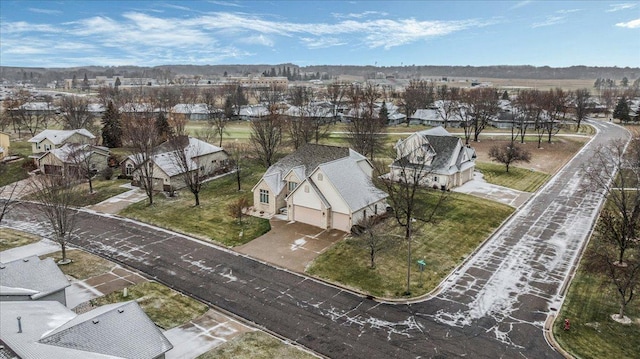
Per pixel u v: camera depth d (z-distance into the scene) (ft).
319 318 98.94
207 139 269.64
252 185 203.72
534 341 89.76
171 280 116.67
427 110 421.18
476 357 85.05
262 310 102.27
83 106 386.52
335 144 296.10
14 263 99.66
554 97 437.99
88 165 201.77
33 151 255.91
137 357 72.13
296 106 451.94
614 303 102.94
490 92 508.94
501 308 102.22
